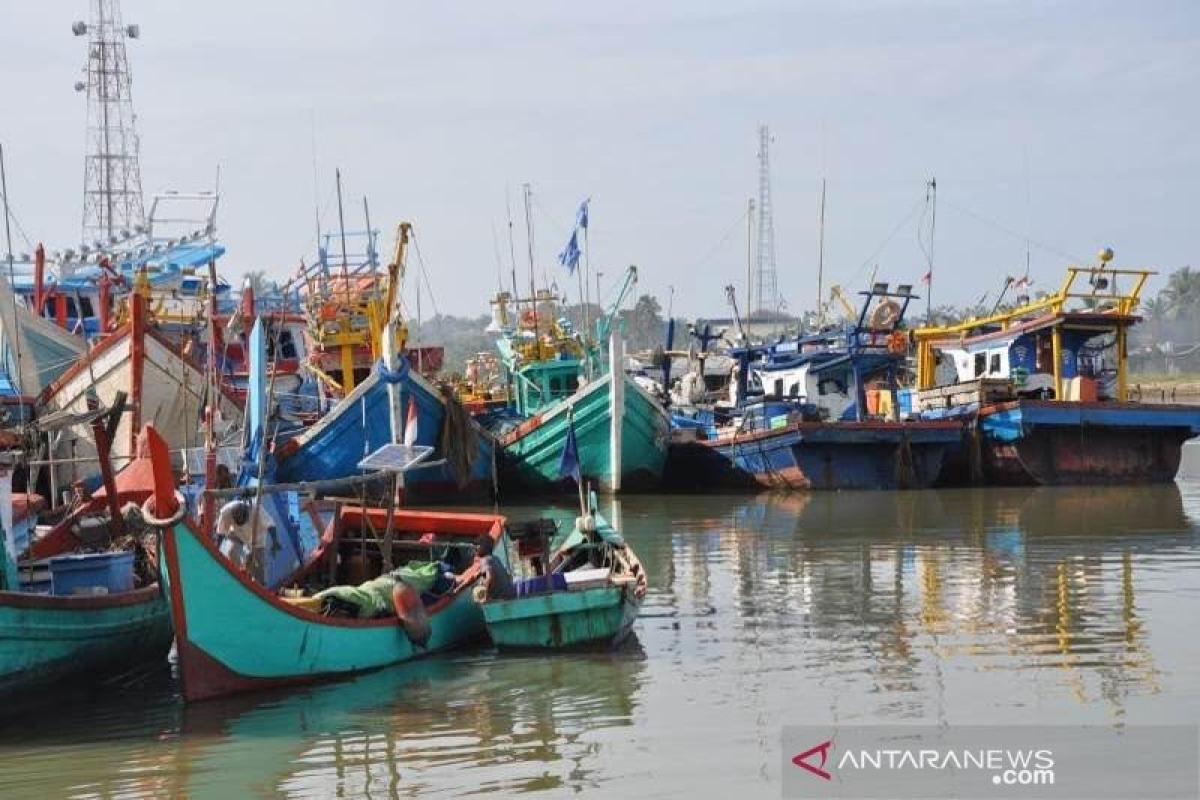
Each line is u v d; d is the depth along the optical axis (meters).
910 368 54.78
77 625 16.86
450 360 115.94
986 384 43.62
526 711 16.42
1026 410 41.53
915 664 18.44
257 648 16.95
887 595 23.73
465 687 17.66
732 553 29.58
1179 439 44.12
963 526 33.28
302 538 22.00
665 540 32.19
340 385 45.31
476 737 15.37
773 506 39.28
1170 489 41.97
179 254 43.91
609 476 42.59
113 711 16.83
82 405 33.44
